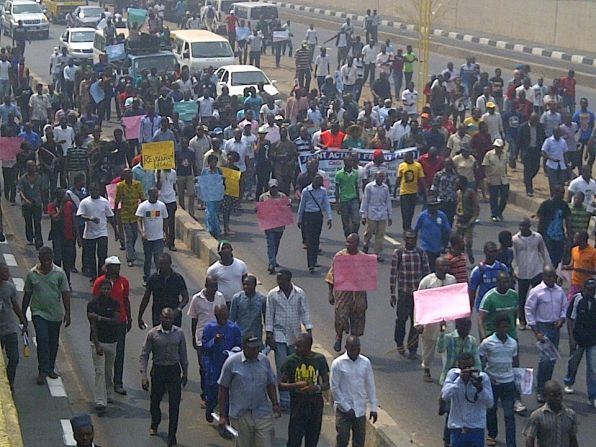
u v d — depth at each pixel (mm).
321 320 19344
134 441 14414
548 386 11898
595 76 43250
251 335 14102
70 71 40312
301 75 43094
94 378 16406
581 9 52344
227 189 24609
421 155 27406
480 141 26859
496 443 14320
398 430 13820
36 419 14820
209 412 14773
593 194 21781
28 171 23750
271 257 22031
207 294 15180
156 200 20953
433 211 18859
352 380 12969
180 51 44719
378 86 36750
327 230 25812
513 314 15125
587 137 29031
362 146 28172
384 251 23719
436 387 16297
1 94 40719
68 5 72312
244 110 31375
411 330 17359
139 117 29062
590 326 15336
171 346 14062
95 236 20938
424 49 40188
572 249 18031
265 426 12844
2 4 70188
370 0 71188
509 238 17969
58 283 16094
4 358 15211
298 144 27812
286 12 75875
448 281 15781
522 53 52469
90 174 24359
